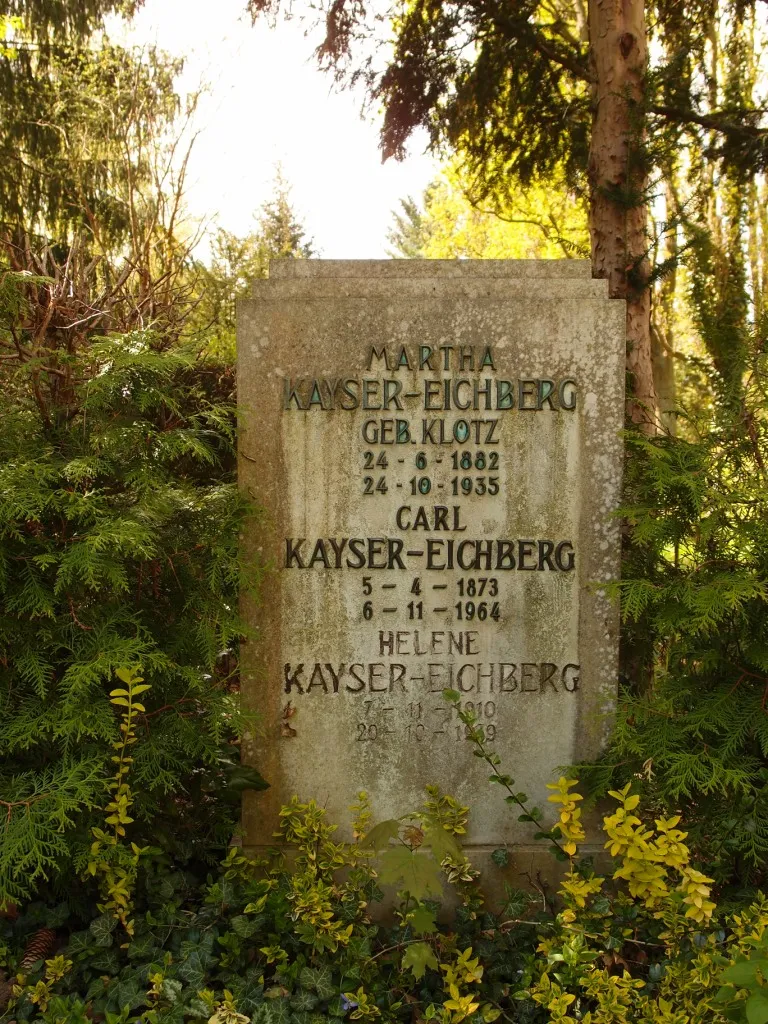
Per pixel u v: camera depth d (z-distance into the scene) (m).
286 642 2.96
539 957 2.51
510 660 2.99
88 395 2.70
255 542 2.93
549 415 2.96
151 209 8.48
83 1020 2.11
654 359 9.01
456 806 2.91
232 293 7.46
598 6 4.79
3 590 2.41
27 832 2.22
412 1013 2.41
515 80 5.73
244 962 2.43
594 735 3.01
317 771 2.97
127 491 2.81
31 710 2.46
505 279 2.96
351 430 2.93
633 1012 2.21
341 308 2.91
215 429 3.50
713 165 5.83
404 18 5.83
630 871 2.37
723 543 2.91
